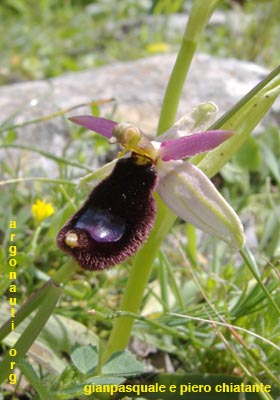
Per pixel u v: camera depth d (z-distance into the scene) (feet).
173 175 0.21
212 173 0.23
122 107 0.44
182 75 0.23
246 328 0.26
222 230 0.21
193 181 0.21
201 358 0.27
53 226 0.30
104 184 0.21
